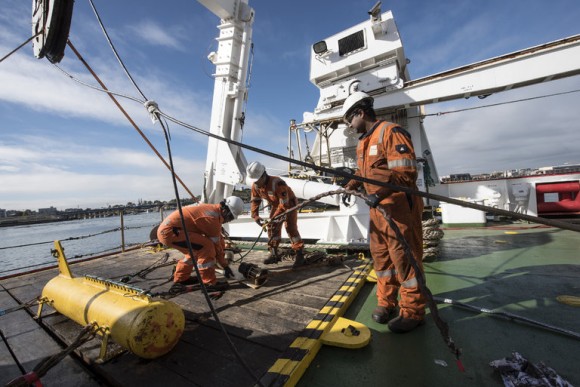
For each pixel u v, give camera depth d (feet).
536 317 6.66
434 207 26.27
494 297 7.97
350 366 5.35
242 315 7.44
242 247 16.83
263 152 4.88
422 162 21.59
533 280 9.05
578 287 8.26
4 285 11.76
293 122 24.50
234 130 14.80
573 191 20.49
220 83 14.94
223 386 4.76
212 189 15.47
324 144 24.56
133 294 5.94
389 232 6.40
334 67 21.94
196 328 6.89
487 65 16.52
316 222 15.16
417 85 18.94
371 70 20.95
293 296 8.57
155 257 15.49
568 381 4.57
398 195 6.23
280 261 13.20
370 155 6.61
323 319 6.82
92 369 5.72
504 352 5.46
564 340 5.74
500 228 19.69
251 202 14.06
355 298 8.71
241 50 14.75
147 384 4.93
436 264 11.66
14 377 5.55
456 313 7.25
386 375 5.03
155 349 5.33
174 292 9.32
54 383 5.35
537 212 21.65
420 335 6.31
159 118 5.28
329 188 14.17
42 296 8.02
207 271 9.41
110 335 5.49
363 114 6.93
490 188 23.15
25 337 7.13
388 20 19.97
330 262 11.56
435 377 4.87
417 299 6.35
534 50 15.25
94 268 13.79
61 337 6.87
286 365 5.12
